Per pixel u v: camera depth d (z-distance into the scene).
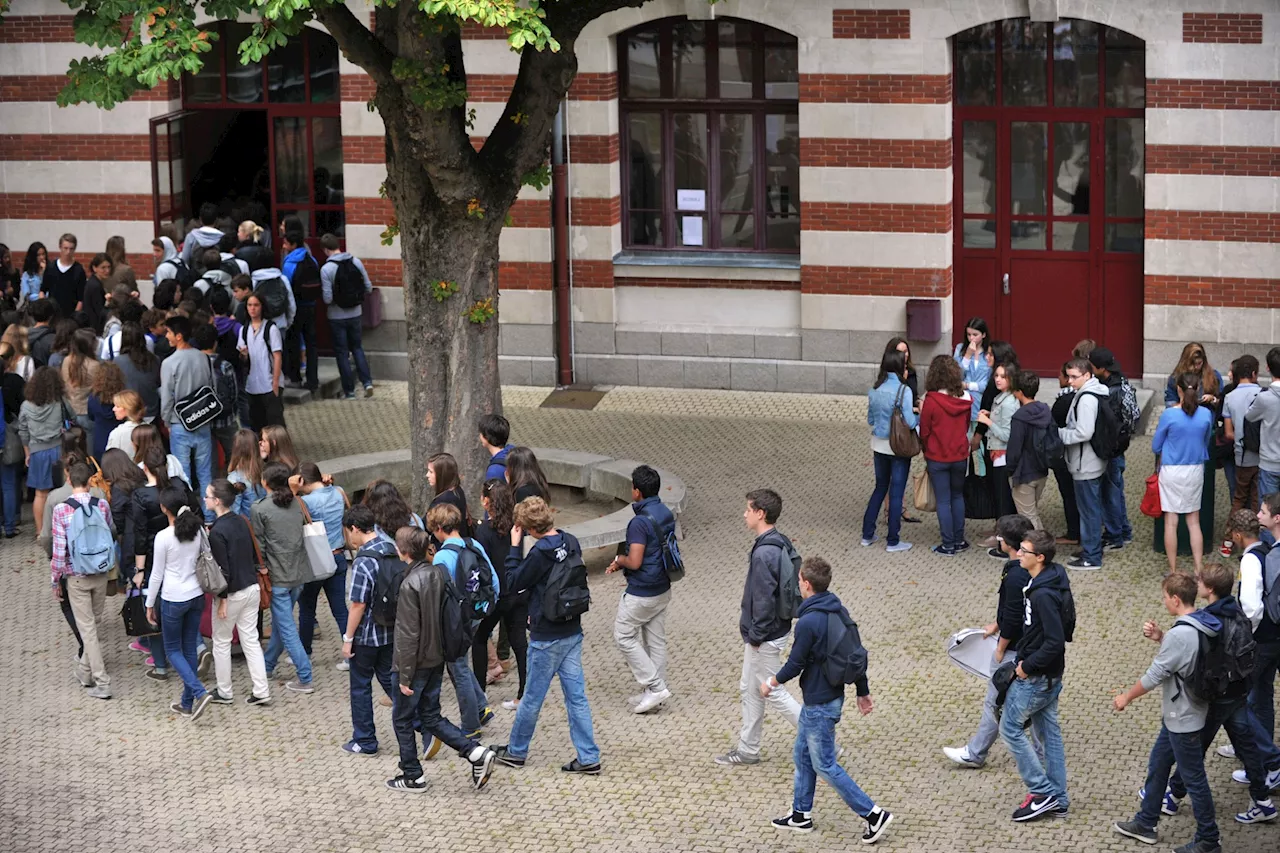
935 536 15.00
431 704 10.47
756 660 10.57
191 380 15.11
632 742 11.21
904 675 12.12
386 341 20.48
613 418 18.83
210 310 17.27
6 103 20.70
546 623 10.48
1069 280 19.16
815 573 9.67
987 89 18.94
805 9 18.52
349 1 19.89
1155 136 17.95
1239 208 17.86
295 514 11.87
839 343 19.30
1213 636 9.30
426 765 10.97
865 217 18.86
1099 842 9.78
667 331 19.78
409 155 14.12
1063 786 10.05
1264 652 10.42
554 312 20.03
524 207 19.67
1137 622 12.92
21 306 19.11
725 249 19.95
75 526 11.79
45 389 14.86
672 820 10.16
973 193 19.23
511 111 14.55
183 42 12.13
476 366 14.80
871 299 19.08
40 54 20.47
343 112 19.89
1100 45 18.47
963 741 11.09
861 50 18.45
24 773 10.95
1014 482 14.02
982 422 14.29
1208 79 17.64
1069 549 14.56
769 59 19.30
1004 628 10.02
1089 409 13.66
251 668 11.84
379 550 10.84
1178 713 9.41
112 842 10.01
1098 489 13.91
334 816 10.30
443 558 10.59
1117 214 18.86
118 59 12.24
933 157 18.52
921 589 13.72
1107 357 14.02
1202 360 14.45
